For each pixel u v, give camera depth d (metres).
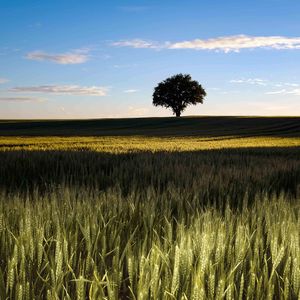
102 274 3.48
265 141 45.28
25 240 3.76
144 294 2.88
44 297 3.28
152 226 4.59
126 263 3.72
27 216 4.12
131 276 3.14
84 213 4.73
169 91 136.88
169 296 2.95
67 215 4.69
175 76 139.00
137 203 5.38
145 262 3.15
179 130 83.06
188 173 10.73
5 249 3.86
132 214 5.10
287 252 3.67
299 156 22.20
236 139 51.91
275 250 3.54
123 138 51.47
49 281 3.33
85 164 12.88
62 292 3.09
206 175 9.91
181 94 136.12
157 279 2.94
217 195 7.84
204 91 138.50
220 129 83.69
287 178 11.12
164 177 10.20
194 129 85.75
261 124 91.75
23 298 2.96
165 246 3.60
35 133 73.25
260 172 11.70
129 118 122.75
